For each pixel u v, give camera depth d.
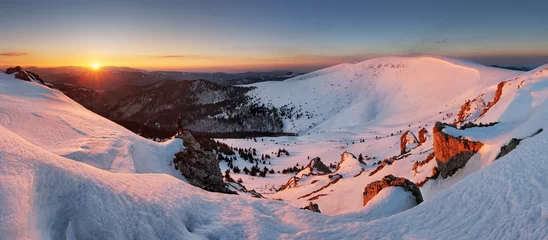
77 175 12.24
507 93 77.06
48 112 34.56
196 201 17.95
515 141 34.88
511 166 20.50
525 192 16.02
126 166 27.38
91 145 28.98
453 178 41.81
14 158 10.73
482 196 18.41
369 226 18.78
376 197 27.69
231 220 17.02
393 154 136.75
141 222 12.67
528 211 14.17
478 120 67.62
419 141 88.56
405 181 29.00
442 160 44.19
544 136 23.44
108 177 14.30
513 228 13.70
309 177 88.88
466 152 41.78
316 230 17.86
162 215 14.06
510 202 15.93
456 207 18.64
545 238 11.93
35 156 11.68
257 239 15.43
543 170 17.30
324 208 55.38
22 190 9.65
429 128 190.25
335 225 19.17
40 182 10.66
